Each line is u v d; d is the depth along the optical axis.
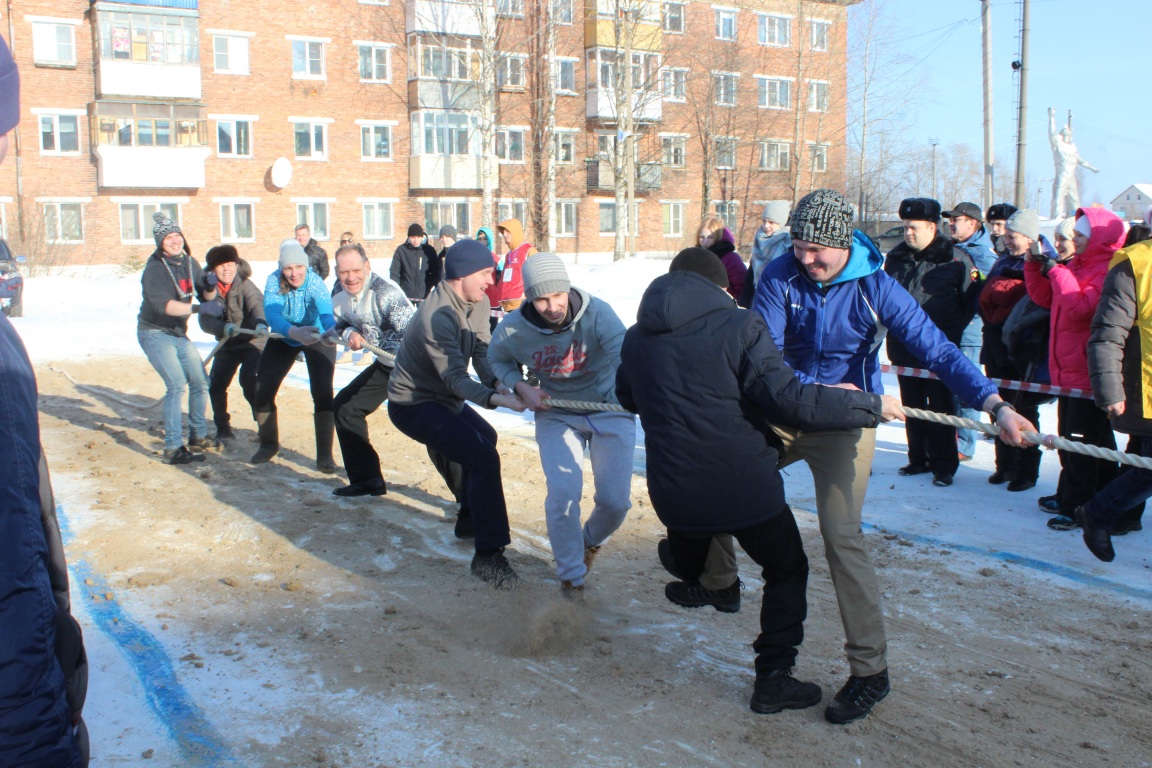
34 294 23.06
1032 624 4.50
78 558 5.50
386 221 42.09
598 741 3.49
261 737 3.53
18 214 35.66
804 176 47.28
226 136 38.91
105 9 36.12
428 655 4.24
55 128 36.38
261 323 7.89
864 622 3.63
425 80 41.03
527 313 4.79
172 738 3.52
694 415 3.53
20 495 1.75
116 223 37.38
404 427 5.30
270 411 7.76
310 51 40.06
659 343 3.59
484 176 37.81
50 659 1.79
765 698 3.69
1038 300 6.26
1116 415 4.82
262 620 4.63
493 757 3.38
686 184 48.00
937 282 7.00
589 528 4.95
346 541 5.82
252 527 6.07
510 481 7.15
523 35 42.12
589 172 45.75
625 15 39.03
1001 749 3.42
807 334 3.95
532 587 5.04
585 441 4.98
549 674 4.05
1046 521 6.04
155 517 6.28
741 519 3.57
